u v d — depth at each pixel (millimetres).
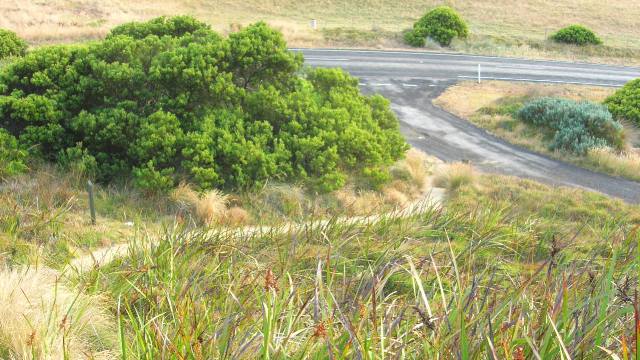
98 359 4992
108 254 9359
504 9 48719
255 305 5469
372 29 39188
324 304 4109
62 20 34938
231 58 16375
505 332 3682
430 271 7121
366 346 3475
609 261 5191
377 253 8672
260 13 43219
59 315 5457
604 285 4117
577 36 41312
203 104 15891
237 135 14953
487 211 11836
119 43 16094
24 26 32906
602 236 9070
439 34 38438
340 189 15211
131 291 6527
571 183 19953
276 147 15172
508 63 35969
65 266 7535
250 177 14461
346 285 6000
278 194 14102
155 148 14133
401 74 32188
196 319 4977
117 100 15312
